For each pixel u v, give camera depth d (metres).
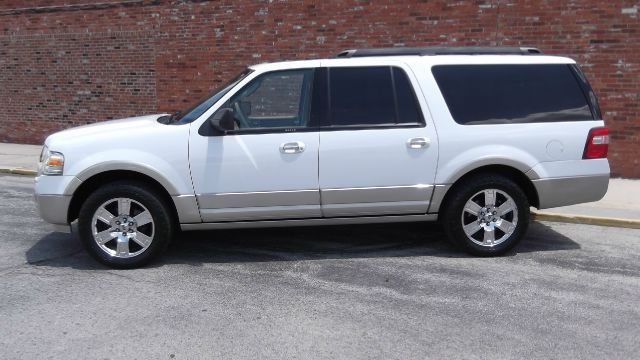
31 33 13.35
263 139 5.36
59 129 13.63
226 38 11.65
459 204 5.61
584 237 6.55
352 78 5.52
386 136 5.44
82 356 3.81
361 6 10.55
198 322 4.30
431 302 4.66
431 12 10.12
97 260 5.44
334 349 3.89
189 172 5.34
